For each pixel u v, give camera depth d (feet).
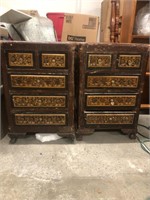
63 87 5.12
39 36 5.59
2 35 5.47
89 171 4.45
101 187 3.99
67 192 3.85
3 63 4.83
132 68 5.11
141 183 4.12
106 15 6.74
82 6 7.69
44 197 3.72
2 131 5.78
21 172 4.38
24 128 5.48
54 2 7.57
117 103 5.42
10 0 7.40
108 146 5.49
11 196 3.73
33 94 5.14
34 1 7.50
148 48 4.96
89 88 5.22
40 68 4.90
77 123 5.68
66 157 4.95
